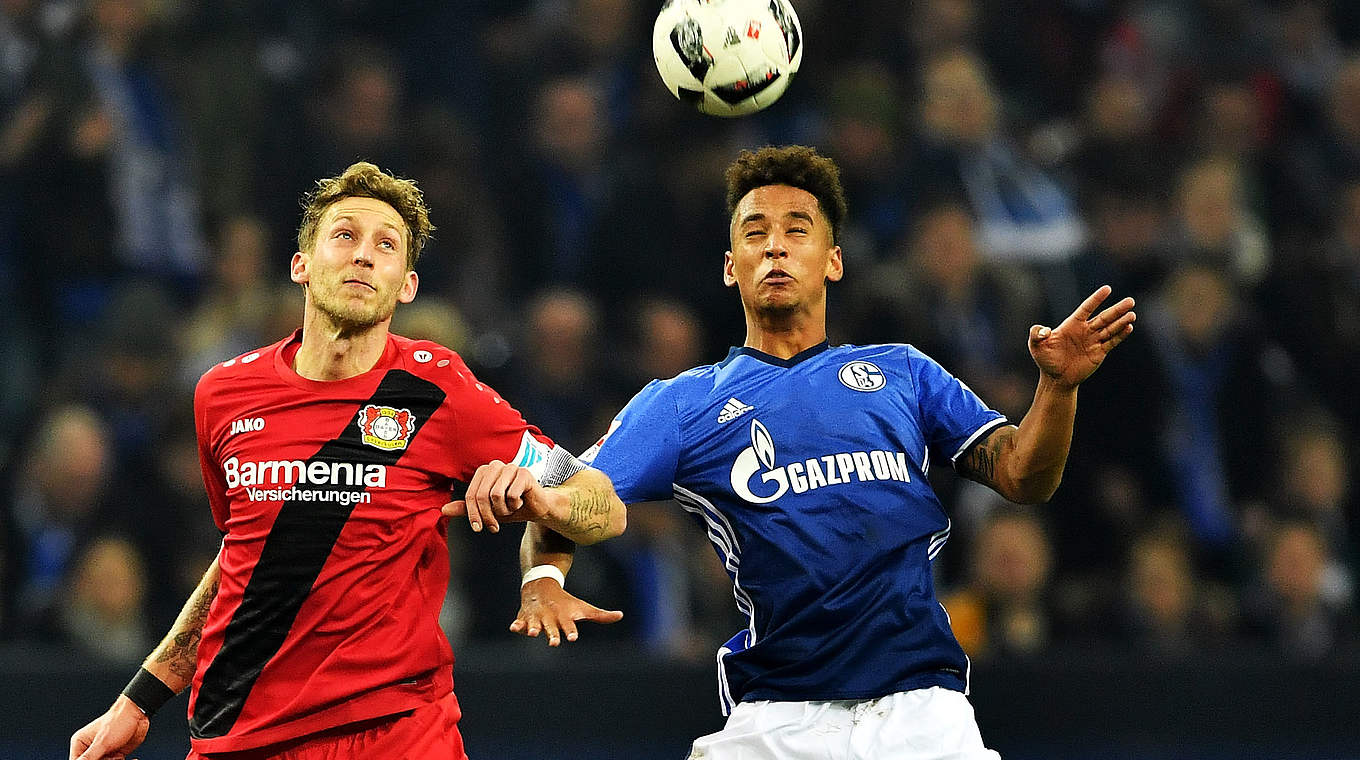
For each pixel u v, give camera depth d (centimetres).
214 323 3500
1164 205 3919
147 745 2686
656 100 3931
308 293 1530
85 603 2997
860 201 3797
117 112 3644
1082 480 3334
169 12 3775
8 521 3153
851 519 1545
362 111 3766
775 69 1723
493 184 3850
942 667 1548
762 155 1642
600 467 1574
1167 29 4394
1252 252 4012
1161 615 3192
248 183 3734
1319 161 4281
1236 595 3350
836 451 1565
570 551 1596
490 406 1522
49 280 3566
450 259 3625
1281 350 3791
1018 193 3847
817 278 1627
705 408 1597
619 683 2781
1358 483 3591
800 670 1526
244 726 1455
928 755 1496
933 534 1574
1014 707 2802
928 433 1620
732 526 1573
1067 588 3184
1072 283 3762
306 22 3950
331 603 1452
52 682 2709
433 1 4031
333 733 1452
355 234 1507
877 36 4053
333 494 1467
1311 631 3266
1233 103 4169
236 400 1509
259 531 1472
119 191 3612
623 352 3509
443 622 2986
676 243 3697
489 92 3978
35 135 3588
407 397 1503
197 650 1536
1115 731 2827
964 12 4134
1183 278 3653
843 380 1605
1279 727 2877
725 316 3641
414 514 1485
